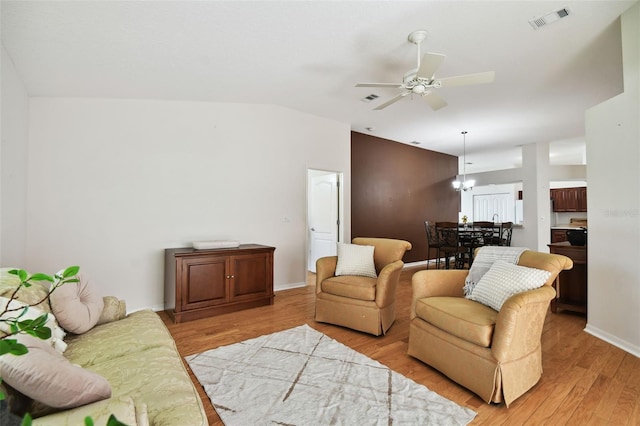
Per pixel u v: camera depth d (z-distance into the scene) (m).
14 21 2.02
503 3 2.23
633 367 2.33
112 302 2.24
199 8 2.10
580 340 2.83
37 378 0.92
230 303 3.62
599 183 2.90
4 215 2.45
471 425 1.70
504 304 1.89
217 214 4.11
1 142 2.34
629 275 2.60
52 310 1.75
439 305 2.28
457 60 3.07
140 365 1.53
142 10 2.05
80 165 3.31
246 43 2.62
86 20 2.09
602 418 1.76
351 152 5.91
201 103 4.01
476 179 8.12
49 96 3.17
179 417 1.16
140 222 3.62
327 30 2.49
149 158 3.67
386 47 2.78
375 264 3.46
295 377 2.19
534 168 6.84
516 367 1.91
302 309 3.76
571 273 3.66
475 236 6.00
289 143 4.74
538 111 4.66
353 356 2.52
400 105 4.45
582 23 2.51
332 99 4.23
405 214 6.90
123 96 3.47
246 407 1.85
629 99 2.56
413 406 1.87
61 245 3.21
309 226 6.30
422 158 7.29
